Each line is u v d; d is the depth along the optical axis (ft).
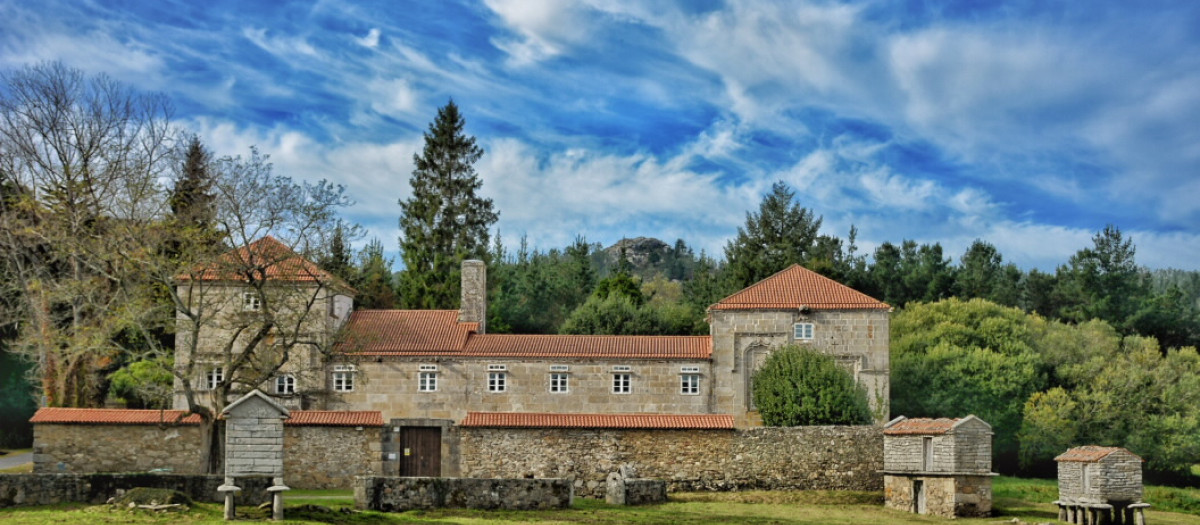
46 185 195.21
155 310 171.63
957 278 353.92
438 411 206.59
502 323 294.46
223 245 169.99
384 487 129.59
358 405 206.59
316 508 117.08
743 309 209.97
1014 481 204.64
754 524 132.05
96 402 216.54
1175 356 267.18
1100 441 235.40
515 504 136.67
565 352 209.15
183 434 160.25
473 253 320.29
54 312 205.67
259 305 198.18
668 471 166.50
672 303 328.49
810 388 192.44
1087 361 252.01
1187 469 240.53
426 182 326.24
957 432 147.64
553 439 166.50
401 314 223.92
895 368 239.71
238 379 163.12
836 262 347.36
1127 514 149.28
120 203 169.78
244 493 119.03
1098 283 323.78
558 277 349.41
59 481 117.19
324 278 180.14
